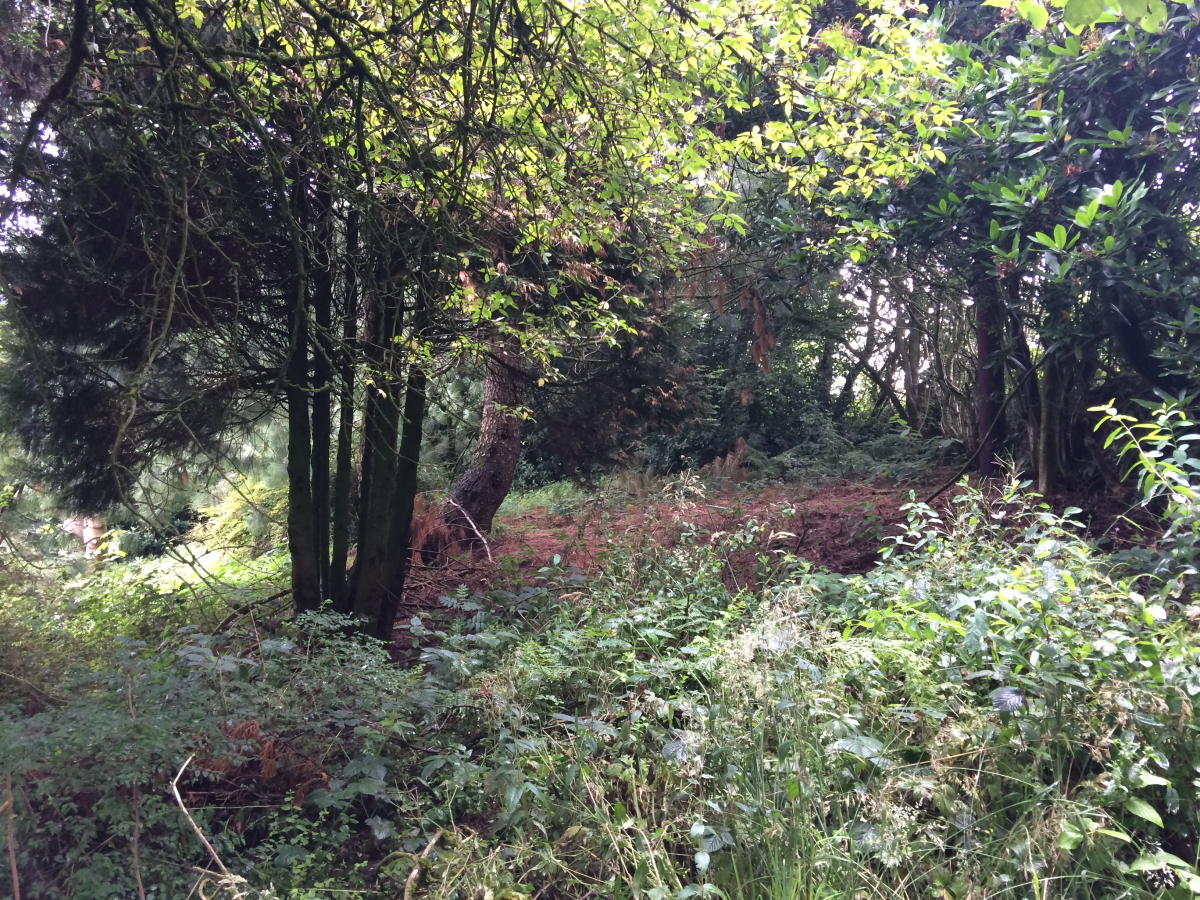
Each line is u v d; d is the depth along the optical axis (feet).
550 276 16.75
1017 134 17.62
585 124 14.11
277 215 13.98
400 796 9.41
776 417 46.55
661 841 8.25
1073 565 11.24
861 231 18.58
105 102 10.41
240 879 7.43
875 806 7.82
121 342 14.96
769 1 12.68
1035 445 22.89
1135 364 17.88
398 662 15.39
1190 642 9.46
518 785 9.00
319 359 15.62
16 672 11.37
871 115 14.74
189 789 9.55
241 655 13.66
